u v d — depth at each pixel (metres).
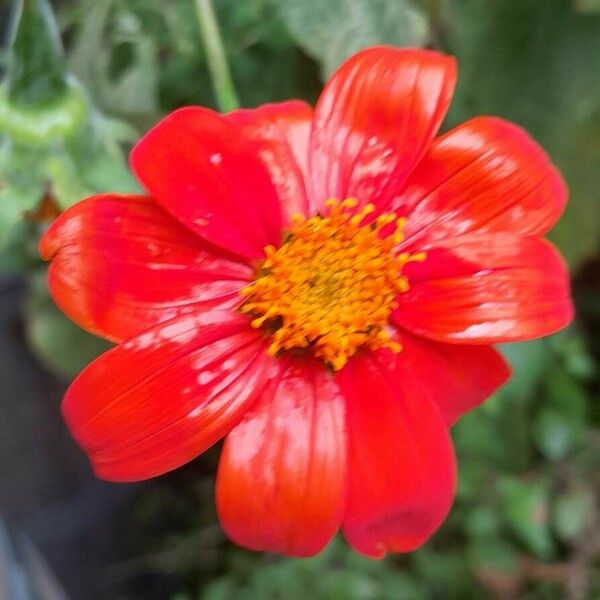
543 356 0.23
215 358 0.12
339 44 0.16
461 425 0.26
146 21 0.18
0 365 0.26
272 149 0.13
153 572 0.30
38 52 0.13
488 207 0.13
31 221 0.15
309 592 0.26
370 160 0.13
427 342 0.13
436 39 0.17
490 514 0.27
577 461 0.27
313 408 0.12
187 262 0.12
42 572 0.27
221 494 0.11
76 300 0.11
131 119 0.19
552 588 0.27
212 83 0.18
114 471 0.11
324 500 0.11
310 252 0.12
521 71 0.19
